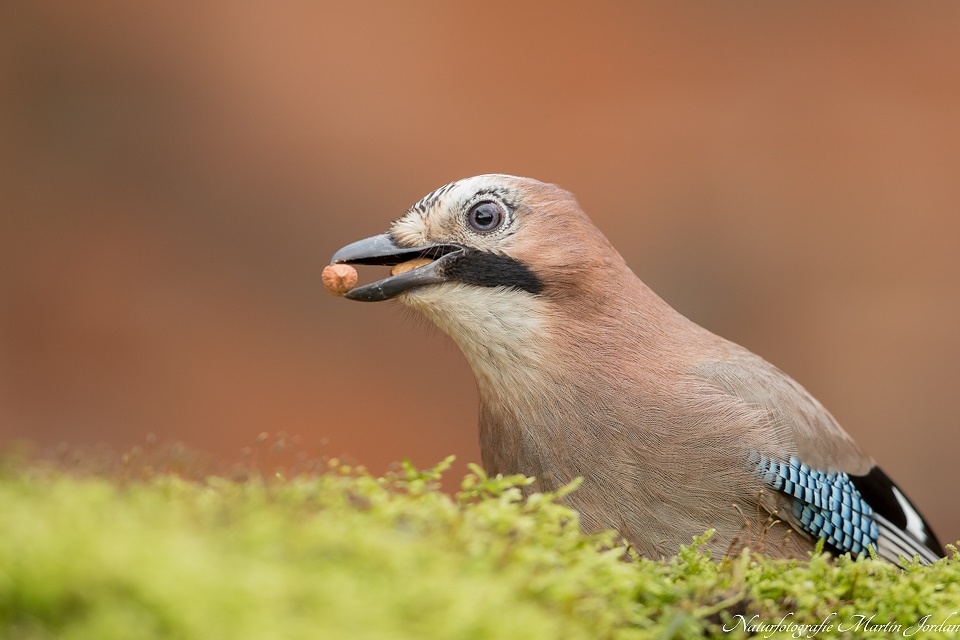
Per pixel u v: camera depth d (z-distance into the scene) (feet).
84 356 47.32
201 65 51.75
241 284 49.24
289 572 7.64
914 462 45.55
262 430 46.24
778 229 48.52
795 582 10.23
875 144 49.14
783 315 47.52
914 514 21.67
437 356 47.80
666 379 18.01
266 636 6.89
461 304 18.39
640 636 8.64
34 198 49.49
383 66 52.42
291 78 51.98
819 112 49.80
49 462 9.37
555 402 17.89
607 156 50.93
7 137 49.78
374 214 50.93
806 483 18.24
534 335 18.11
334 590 7.48
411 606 7.65
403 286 18.57
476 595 7.83
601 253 18.74
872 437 45.93
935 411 45.80
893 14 50.21
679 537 17.57
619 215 49.80
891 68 49.88
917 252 47.65
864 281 47.55
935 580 10.88
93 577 6.91
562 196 18.93
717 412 17.67
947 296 46.80
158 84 51.24
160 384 46.91
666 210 49.73
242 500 8.83
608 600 9.04
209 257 49.55
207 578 7.11
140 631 6.76
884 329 46.80
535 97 51.93
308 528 8.25
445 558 8.36
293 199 50.85
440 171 51.49
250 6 52.34
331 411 46.73
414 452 46.37
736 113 50.57
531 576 8.58
